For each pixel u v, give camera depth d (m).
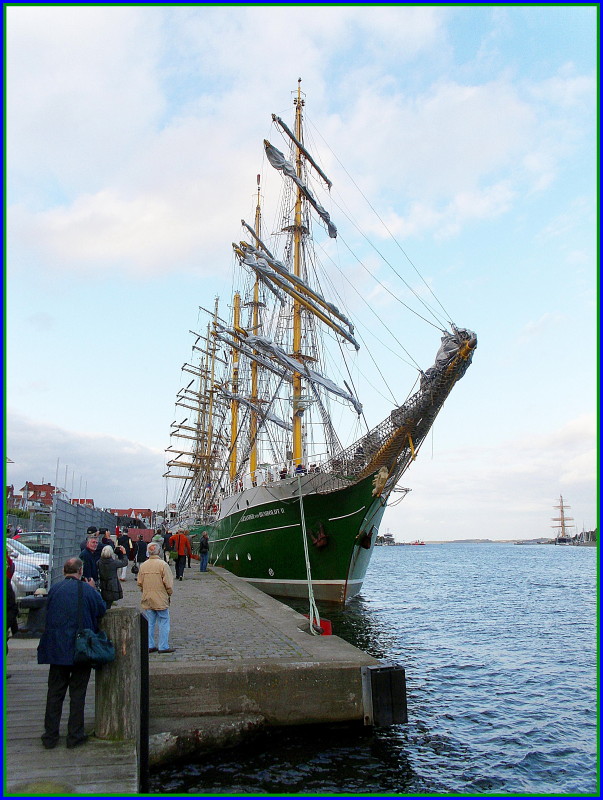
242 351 46.47
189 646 12.75
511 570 92.88
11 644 12.66
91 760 7.08
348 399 35.94
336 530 28.12
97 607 7.77
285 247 38.22
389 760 10.62
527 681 18.20
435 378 23.39
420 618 33.25
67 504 20.11
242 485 39.25
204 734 9.99
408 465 27.59
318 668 11.19
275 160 36.47
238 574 36.50
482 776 10.41
